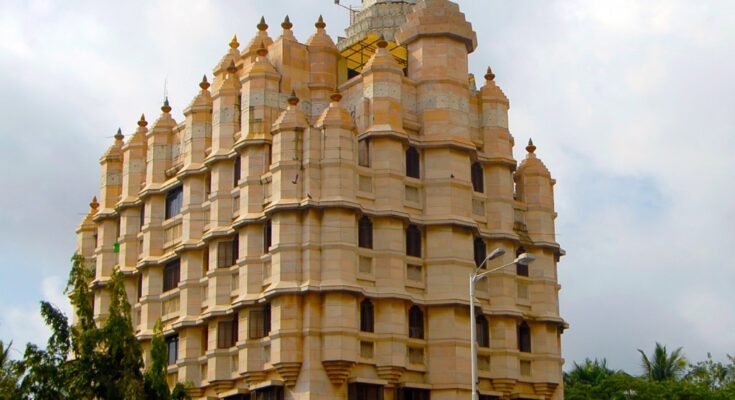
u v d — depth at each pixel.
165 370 44.91
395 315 52.97
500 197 59.47
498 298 57.69
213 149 59.41
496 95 61.28
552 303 60.69
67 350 43.78
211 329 56.53
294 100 54.69
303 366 50.75
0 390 42.72
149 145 65.81
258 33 62.94
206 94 62.47
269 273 53.72
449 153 56.75
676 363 83.50
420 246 55.69
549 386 58.78
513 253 59.22
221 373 55.56
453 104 57.84
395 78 56.88
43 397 41.88
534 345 59.56
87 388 42.38
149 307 62.44
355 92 58.16
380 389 52.00
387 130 55.25
